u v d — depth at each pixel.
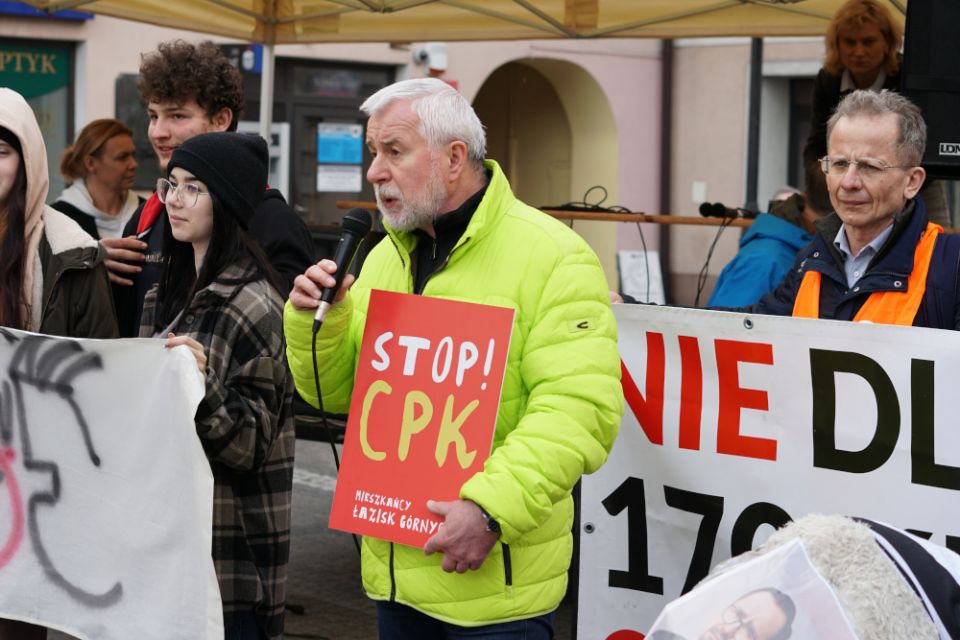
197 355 2.99
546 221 2.78
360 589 5.67
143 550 3.08
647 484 3.36
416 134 2.70
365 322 2.87
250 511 3.11
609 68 16.88
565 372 2.65
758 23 7.24
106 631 3.16
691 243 17.06
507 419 2.75
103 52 12.73
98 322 3.51
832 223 3.47
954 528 3.01
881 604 1.62
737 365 3.24
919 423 3.04
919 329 3.03
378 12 7.20
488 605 2.72
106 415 3.12
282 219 3.67
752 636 1.62
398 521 2.76
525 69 17.80
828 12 6.96
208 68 4.00
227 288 3.11
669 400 3.32
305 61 14.19
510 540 2.62
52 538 3.24
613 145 17.05
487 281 2.75
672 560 3.34
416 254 2.90
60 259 3.47
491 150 18.28
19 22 12.22
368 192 14.80
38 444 3.24
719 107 16.91
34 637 3.49
